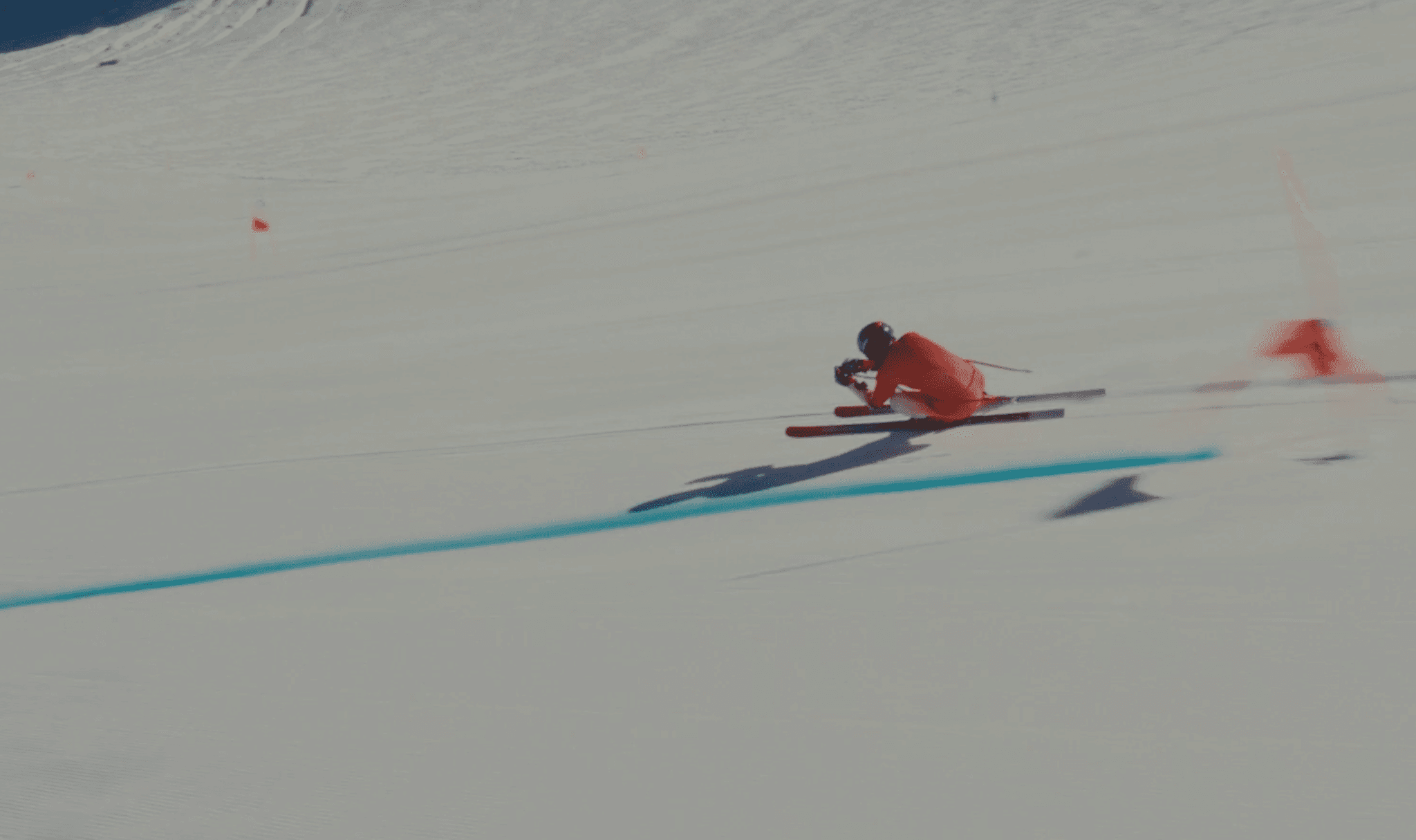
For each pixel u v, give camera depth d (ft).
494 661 27.55
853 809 18.71
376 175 272.92
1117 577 26.35
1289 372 41.63
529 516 41.37
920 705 21.81
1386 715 18.92
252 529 45.78
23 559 46.03
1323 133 92.32
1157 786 17.97
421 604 33.32
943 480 37.32
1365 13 195.00
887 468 39.86
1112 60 241.55
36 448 67.87
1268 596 23.85
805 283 79.25
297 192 237.66
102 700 29.04
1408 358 40.63
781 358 60.34
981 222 88.53
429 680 26.96
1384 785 17.11
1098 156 108.47
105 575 42.45
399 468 51.93
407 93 433.07
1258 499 29.81
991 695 21.76
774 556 32.40
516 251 121.60
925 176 120.16
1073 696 21.21
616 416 54.54
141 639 33.96
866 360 41.57
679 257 99.96
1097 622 24.09
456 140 322.96
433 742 23.58
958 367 40.24
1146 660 22.04
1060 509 32.24
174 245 172.14
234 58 566.77
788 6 485.56
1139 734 19.53
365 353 83.10
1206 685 20.76
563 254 113.70
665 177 175.52
